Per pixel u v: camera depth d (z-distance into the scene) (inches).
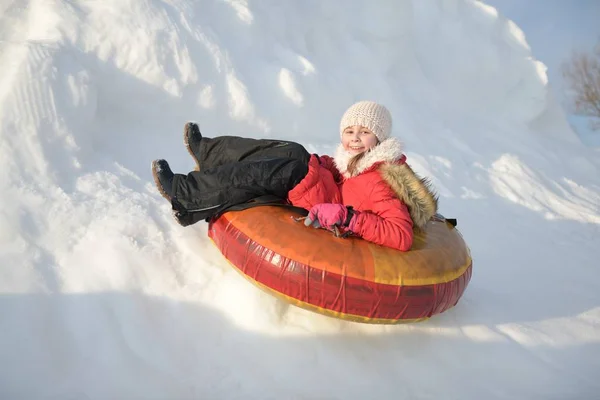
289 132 204.2
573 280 155.6
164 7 174.9
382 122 109.6
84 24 155.5
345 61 259.1
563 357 111.3
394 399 91.7
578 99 561.9
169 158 163.3
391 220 97.6
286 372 93.9
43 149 126.1
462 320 116.7
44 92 131.8
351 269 92.7
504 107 330.6
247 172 102.5
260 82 197.8
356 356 100.1
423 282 95.5
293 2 241.3
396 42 286.8
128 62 159.5
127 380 86.0
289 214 102.9
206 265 115.3
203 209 103.6
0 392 79.3
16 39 154.9
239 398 86.9
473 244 173.3
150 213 124.3
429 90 300.0
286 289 95.0
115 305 99.6
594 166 307.9
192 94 173.0
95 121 151.6
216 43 183.9
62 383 83.3
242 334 101.0
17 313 91.4
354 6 272.2
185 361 93.1
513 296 136.6
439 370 100.9
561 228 209.0
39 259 102.8
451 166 233.6
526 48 341.1
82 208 117.6
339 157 113.3
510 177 242.2
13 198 112.7
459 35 322.0
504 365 105.2
